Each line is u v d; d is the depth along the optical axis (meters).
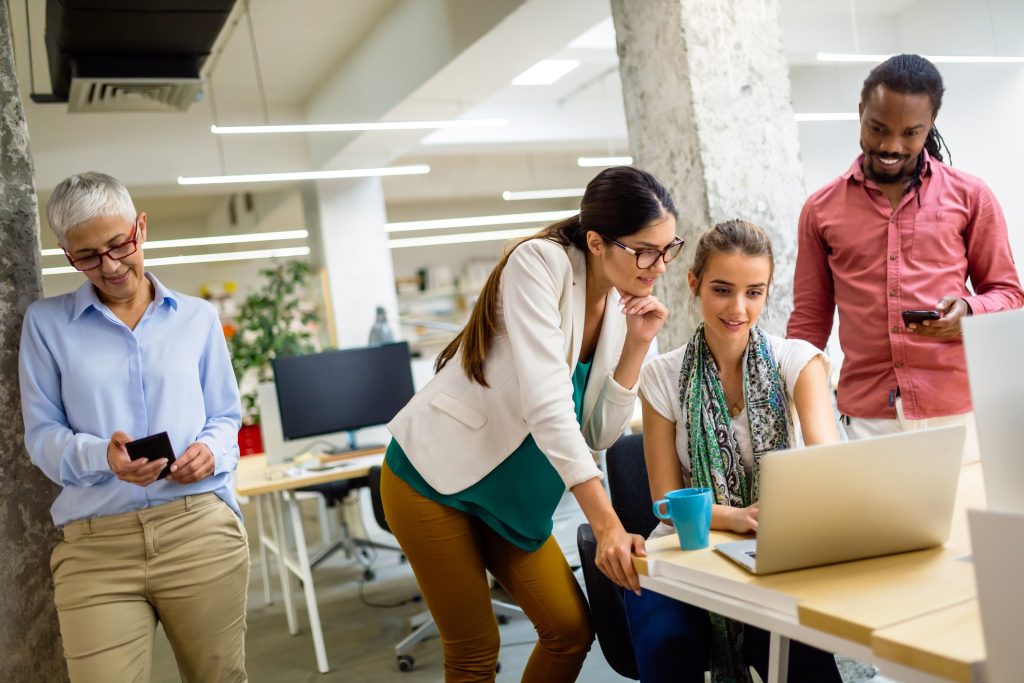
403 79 5.99
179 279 12.36
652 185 1.60
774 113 2.98
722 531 1.56
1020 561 0.84
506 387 1.72
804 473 1.19
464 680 1.84
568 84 7.96
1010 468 1.24
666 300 3.08
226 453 1.97
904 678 0.96
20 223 2.11
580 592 1.90
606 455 2.14
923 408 2.21
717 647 1.75
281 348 7.75
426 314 12.39
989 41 6.14
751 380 1.80
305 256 12.69
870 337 2.29
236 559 1.99
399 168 6.96
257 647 3.87
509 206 13.35
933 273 2.21
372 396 4.27
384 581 4.76
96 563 1.86
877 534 1.26
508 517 1.80
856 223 2.30
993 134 6.20
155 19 4.47
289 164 8.09
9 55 2.14
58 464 1.83
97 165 7.29
